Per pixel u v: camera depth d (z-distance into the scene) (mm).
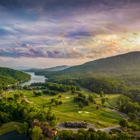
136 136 116562
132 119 158250
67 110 183875
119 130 127562
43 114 137000
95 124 139625
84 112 177625
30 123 132625
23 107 154500
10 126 132750
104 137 103125
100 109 192750
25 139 116062
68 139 110688
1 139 115062
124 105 188875
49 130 118750
